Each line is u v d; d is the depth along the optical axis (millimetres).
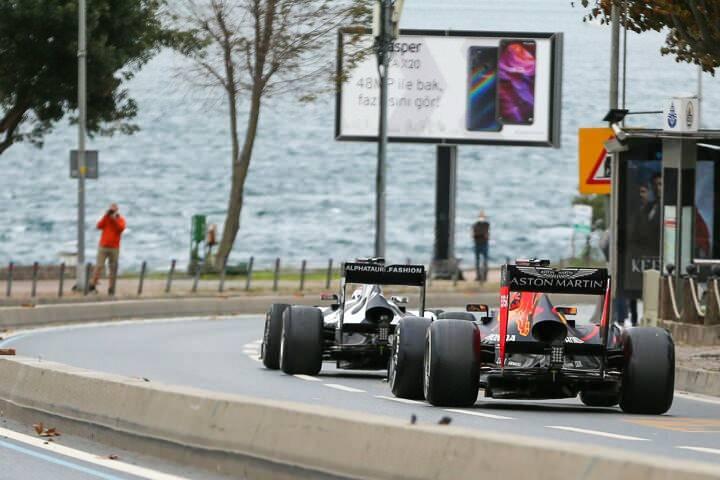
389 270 80125
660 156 116938
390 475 37281
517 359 62500
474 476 34750
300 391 72250
